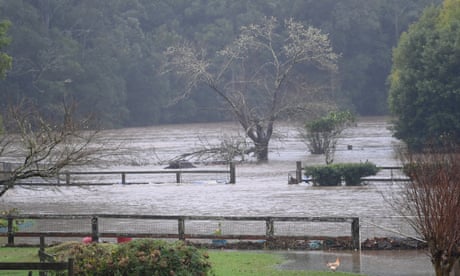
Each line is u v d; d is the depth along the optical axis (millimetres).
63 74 183750
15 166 62781
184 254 25719
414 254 36250
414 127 107812
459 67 104938
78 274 25547
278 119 117062
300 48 109062
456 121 103062
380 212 51094
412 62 111062
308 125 106562
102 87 194125
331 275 31891
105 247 26672
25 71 178125
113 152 84000
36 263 23172
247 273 32219
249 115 104000
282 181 76688
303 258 35938
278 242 38812
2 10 182625
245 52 159250
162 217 39406
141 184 76812
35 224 47312
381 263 34344
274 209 55312
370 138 134875
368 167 70938
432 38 109750
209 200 62438
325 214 51375
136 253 25484
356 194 63094
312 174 71812
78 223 47406
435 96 104625
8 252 37875
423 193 28500
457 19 114188
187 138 150875
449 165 33531
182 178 81562
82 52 196250
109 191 71250
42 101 173750
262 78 152000
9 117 71250
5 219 43438
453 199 25688
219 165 95312
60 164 35188
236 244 39062
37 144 43531
